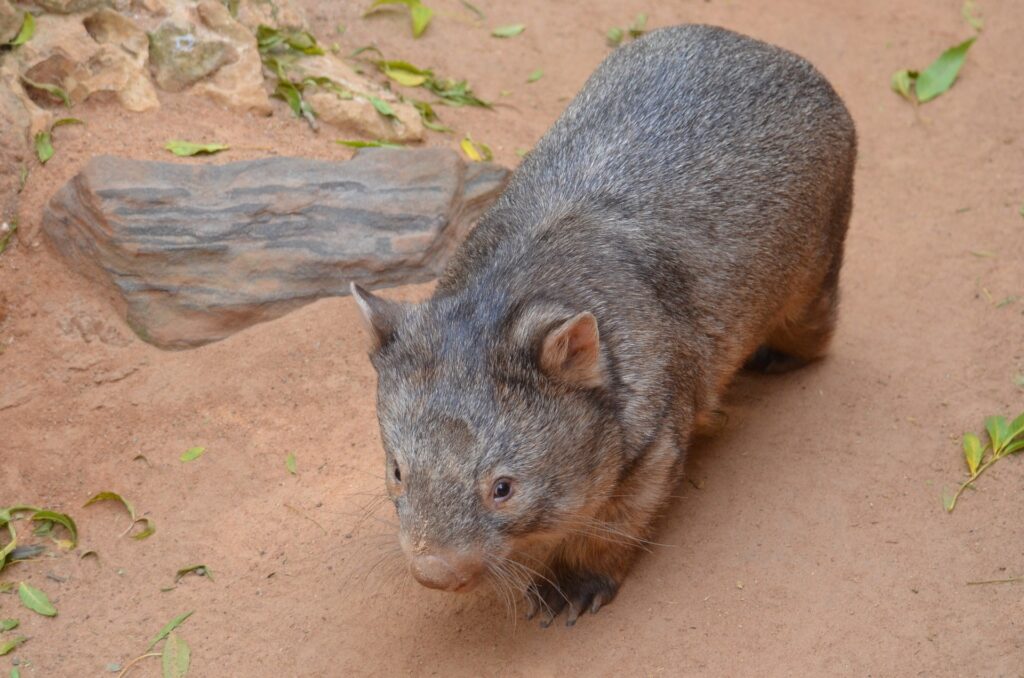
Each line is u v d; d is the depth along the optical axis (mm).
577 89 2789
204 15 2553
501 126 2699
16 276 2357
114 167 2367
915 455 2234
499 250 2090
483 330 1992
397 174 2443
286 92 2582
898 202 2639
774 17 2943
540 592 2100
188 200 2365
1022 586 2088
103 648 2066
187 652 2057
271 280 2365
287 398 2303
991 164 2691
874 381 2348
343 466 2236
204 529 2176
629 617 2076
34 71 2469
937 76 2818
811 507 2174
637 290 2068
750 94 2209
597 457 1998
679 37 2279
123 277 2338
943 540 2137
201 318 2342
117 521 2186
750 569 2111
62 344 2322
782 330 2328
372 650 2059
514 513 1960
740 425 2287
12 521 2178
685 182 2145
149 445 2254
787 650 2033
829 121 2260
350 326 2361
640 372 2037
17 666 2047
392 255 2393
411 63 2768
